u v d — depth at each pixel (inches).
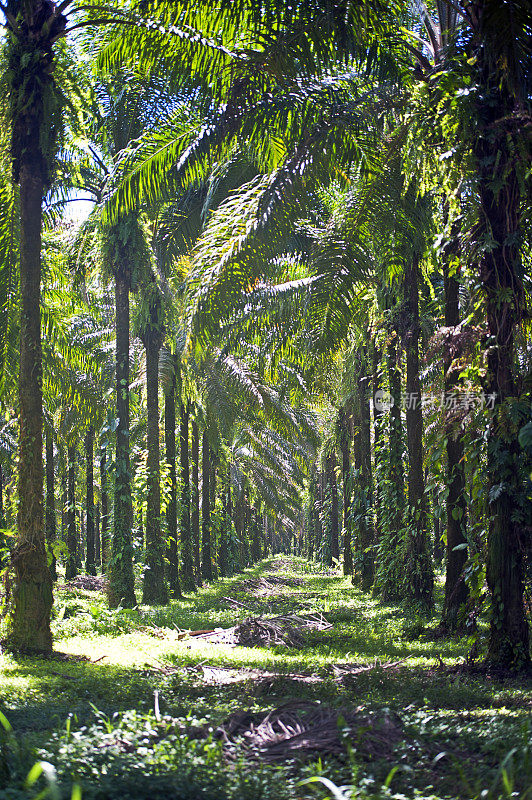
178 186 572.1
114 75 601.6
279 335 649.6
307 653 452.1
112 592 689.6
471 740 219.8
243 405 904.9
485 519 352.8
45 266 651.5
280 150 437.1
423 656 420.8
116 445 707.4
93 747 195.6
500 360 351.9
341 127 387.5
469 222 350.9
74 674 345.1
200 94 442.9
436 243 380.8
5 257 458.3
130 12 415.2
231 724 232.8
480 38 344.5
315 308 429.7
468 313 375.9
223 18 400.8
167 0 397.7
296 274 646.5
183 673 350.6
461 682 323.3
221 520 1557.6
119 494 701.3
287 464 1288.1
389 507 733.9
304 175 396.5
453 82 347.6
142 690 301.9
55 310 689.6
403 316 616.4
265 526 2859.3
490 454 348.8
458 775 187.0
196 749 200.7
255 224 386.6
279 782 173.9
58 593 813.9
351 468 1040.2
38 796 139.9
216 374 856.3
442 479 500.4
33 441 416.2
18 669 352.2
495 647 345.4
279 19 378.0
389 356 717.9
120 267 701.3
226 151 466.0
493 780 179.9
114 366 900.0
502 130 338.6
